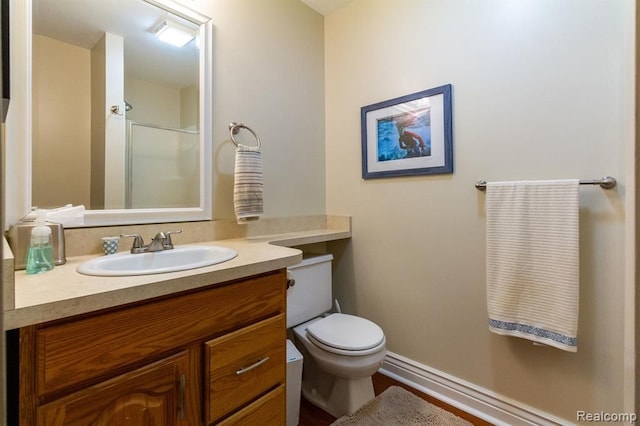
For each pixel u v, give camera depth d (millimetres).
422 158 1690
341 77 2084
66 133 1163
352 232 2035
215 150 1569
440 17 1628
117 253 1193
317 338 1494
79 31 1207
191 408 882
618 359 1171
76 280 811
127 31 1328
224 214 1603
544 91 1320
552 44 1300
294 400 1460
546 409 1339
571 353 1278
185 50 1484
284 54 1904
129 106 1330
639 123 806
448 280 1620
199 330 899
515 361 1418
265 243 1491
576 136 1247
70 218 1051
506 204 1362
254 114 1742
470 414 1514
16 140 1034
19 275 864
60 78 1155
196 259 1298
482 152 1491
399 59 1795
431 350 1690
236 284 996
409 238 1768
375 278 1925
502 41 1429
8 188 997
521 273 1318
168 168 1434
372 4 1925
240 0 1685
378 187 1901
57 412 667
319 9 2105
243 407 1004
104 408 729
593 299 1224
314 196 2082
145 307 796
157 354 819
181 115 1474
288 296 1652
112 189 1276
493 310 1385
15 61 1037
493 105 1456
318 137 2115
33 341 645
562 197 1231
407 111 1750
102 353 729
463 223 1561
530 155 1354
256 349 1042
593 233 1222
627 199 1083
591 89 1212
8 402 633
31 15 1082
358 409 1525
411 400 1619
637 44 808
